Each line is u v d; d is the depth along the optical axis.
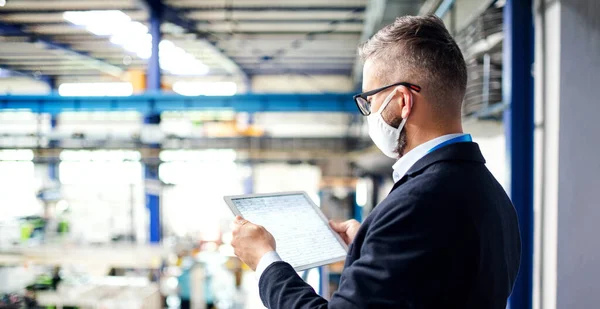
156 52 5.01
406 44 0.70
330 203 7.93
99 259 3.65
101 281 4.25
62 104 4.33
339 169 8.20
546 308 1.72
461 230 0.61
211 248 6.25
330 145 6.98
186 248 4.24
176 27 5.69
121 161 5.07
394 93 0.71
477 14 2.33
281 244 0.89
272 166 9.25
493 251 0.64
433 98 0.70
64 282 4.16
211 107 4.25
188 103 4.25
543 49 1.73
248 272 5.82
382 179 6.42
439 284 0.60
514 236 0.75
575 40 1.62
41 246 4.05
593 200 1.62
